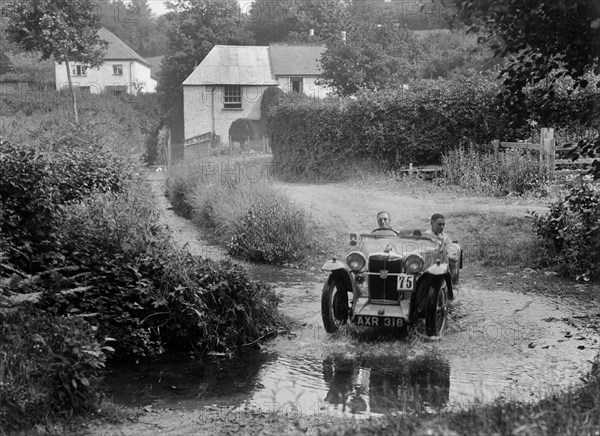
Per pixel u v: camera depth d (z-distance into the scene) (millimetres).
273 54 58469
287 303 11617
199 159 30094
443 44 52688
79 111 49188
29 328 6965
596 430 4535
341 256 15445
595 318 10328
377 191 22250
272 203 16891
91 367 6973
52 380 6625
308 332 9898
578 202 13406
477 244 15102
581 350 8680
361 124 25938
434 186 21844
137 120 56219
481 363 8211
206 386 7777
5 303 6879
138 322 9031
